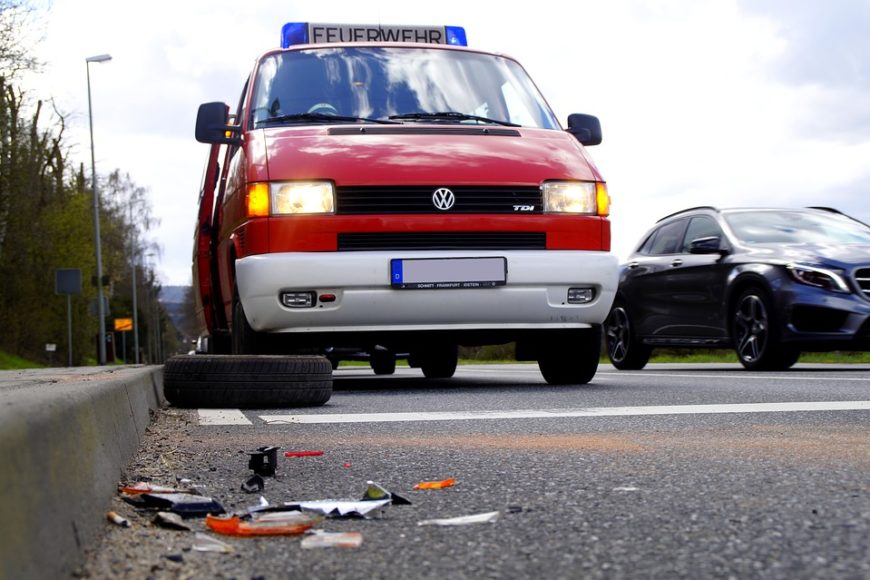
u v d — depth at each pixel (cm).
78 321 4331
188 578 155
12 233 3388
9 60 2794
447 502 229
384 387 705
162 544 176
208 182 807
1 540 111
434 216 585
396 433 380
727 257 940
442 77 691
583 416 428
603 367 1184
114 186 6869
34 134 3388
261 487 250
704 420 400
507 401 522
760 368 900
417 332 602
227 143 654
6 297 3500
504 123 675
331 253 574
